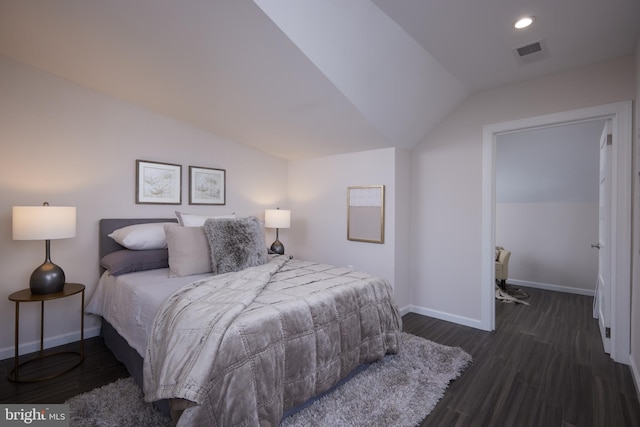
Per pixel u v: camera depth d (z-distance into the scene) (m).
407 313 3.62
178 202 3.35
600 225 3.04
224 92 2.71
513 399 1.93
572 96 2.65
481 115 3.14
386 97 2.67
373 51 2.21
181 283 2.21
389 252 3.42
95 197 2.81
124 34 2.05
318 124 3.10
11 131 2.39
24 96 2.44
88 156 2.76
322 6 1.79
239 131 3.56
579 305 3.95
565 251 4.62
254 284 2.01
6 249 2.39
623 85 2.43
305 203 4.28
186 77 2.52
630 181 2.37
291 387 1.62
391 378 2.12
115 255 2.59
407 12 1.96
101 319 2.83
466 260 3.24
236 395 1.36
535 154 4.25
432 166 3.49
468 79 2.87
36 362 2.36
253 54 2.11
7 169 2.38
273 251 3.96
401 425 1.66
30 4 1.82
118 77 2.58
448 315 3.37
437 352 2.53
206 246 2.54
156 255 2.70
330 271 2.62
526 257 4.96
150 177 3.13
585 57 2.46
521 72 2.73
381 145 3.39
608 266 2.58
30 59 2.39
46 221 2.14
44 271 2.23
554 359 2.48
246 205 4.01
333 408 1.79
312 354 1.74
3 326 2.39
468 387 2.07
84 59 2.36
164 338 1.56
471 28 2.12
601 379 2.17
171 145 3.30
